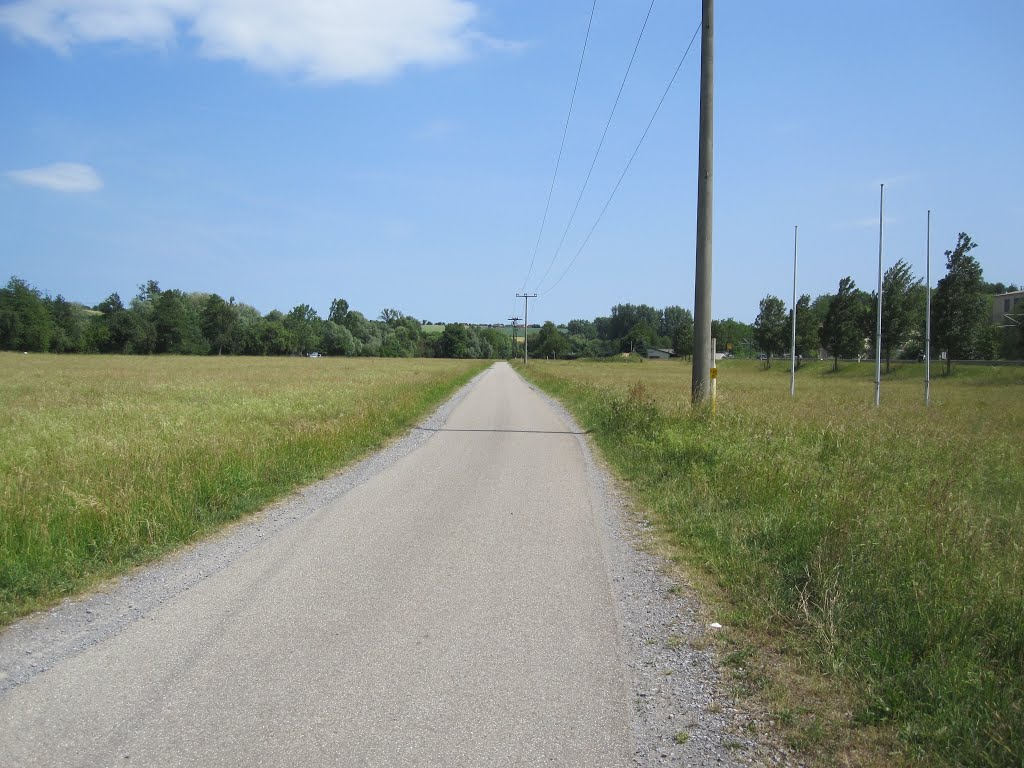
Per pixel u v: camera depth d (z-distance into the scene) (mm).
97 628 4625
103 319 105938
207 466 8820
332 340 135750
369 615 4895
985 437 12695
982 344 57656
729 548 6211
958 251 44625
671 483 9148
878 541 5473
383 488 9602
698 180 15055
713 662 4195
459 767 3057
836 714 3557
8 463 9250
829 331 62500
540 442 14719
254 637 4480
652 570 5984
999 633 4125
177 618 4805
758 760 3182
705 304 15000
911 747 3221
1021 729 3205
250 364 68312
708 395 14836
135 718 3436
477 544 6770
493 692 3783
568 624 4777
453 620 4824
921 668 3783
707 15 14797
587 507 8453
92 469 8445
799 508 6969
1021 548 5609
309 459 10828
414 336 159375
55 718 3432
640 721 3504
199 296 131000
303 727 3371
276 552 6457
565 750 3219
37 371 45125
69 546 5984
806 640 4367
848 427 12953
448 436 15695
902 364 58594
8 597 5070
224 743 3211
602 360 123500
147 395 24312
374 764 3064
